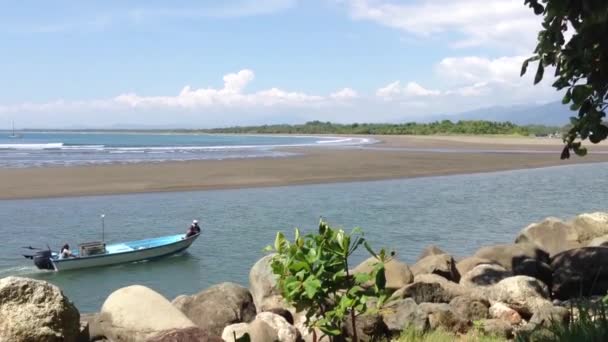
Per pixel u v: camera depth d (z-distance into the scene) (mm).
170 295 14992
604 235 12727
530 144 94562
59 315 6934
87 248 17719
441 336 7027
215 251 19234
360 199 30719
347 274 5375
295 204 28859
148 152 72625
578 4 4164
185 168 46375
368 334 7145
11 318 6711
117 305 7582
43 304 6906
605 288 9664
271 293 8922
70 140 140375
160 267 17719
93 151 75312
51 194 31891
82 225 23734
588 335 3686
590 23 3910
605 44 4023
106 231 22656
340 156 62719
